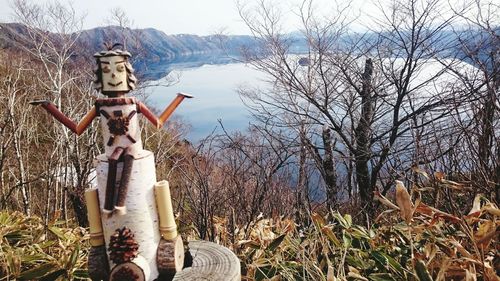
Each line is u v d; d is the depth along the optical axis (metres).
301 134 6.15
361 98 6.79
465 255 2.05
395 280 2.26
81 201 5.50
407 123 6.35
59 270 2.37
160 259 1.72
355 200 4.98
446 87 6.79
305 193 4.40
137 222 1.64
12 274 2.33
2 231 2.84
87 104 9.71
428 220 2.47
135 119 1.65
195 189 4.50
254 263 2.62
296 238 3.00
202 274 2.02
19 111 9.73
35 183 8.29
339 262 2.52
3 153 7.02
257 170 5.08
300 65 7.28
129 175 1.61
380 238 2.75
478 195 2.29
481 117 2.91
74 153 8.22
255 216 3.90
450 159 3.31
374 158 6.35
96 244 1.69
